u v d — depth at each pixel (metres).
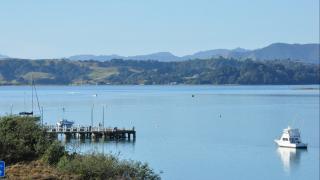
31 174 46.44
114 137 132.12
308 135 150.50
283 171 95.94
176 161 101.94
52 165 50.09
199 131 156.12
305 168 99.25
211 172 92.00
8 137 53.38
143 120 190.50
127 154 108.81
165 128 163.50
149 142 128.75
